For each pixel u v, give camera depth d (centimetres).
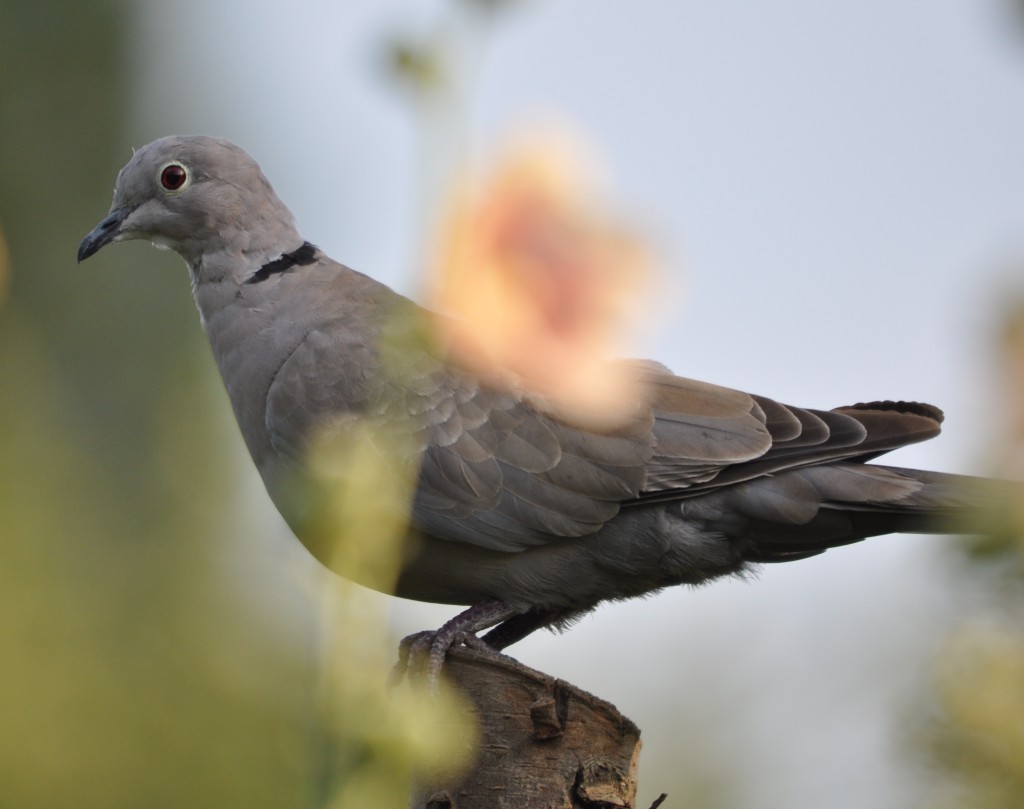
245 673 1190
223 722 1143
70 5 2211
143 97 2269
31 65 2178
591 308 459
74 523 1291
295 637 1283
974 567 487
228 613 1295
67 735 1066
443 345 607
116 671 1139
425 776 776
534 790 759
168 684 1153
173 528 1485
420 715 483
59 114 2183
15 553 1174
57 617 1144
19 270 2077
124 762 1077
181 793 1091
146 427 1825
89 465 1445
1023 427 443
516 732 766
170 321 2056
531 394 1025
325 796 471
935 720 526
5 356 1412
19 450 1308
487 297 464
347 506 539
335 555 537
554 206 459
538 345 493
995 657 502
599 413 1012
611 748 773
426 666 970
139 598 1276
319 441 1009
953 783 523
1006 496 448
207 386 1873
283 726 1147
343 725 469
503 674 773
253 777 1117
